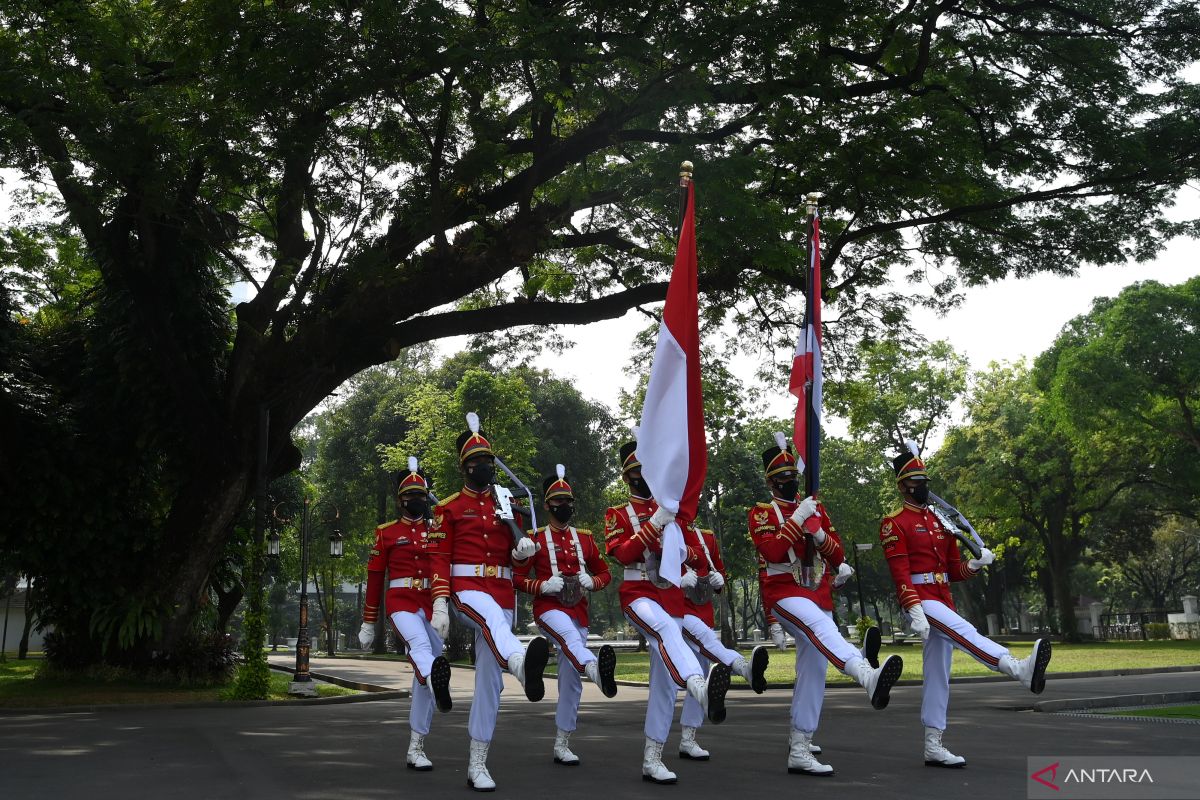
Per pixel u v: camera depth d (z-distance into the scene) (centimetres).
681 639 786
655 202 1698
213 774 847
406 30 1564
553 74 1611
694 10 1670
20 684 2127
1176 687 1866
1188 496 4719
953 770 805
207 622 2683
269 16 1602
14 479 2194
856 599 7125
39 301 2620
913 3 1839
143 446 2230
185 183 1886
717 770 829
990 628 5825
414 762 865
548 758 939
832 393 2586
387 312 2006
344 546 5756
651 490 825
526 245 1977
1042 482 4778
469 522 820
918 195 2023
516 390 4422
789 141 1939
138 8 1927
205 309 2291
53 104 1702
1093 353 3966
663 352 856
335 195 1769
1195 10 1825
